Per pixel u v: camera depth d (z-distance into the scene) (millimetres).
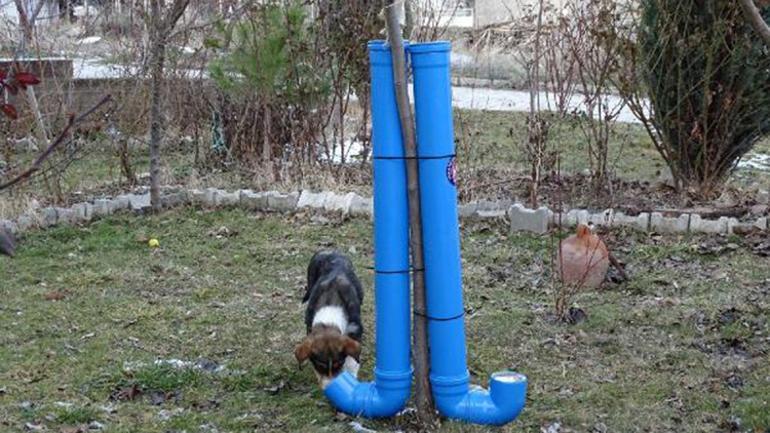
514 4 17672
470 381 5543
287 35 9180
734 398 5371
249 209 8594
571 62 9828
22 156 9711
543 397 5383
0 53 9133
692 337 6043
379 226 4926
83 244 7770
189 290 6855
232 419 5195
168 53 10273
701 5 8281
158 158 8500
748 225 7691
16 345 6004
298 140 9328
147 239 7871
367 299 6664
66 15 12516
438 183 4844
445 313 4926
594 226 7832
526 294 6707
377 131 4879
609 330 6137
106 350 5938
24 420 5188
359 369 5695
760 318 6250
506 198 8602
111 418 5207
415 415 5094
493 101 15234
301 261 7398
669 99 8594
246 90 9484
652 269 7066
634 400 5359
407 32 9133
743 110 8398
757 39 8164
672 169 8836
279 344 6016
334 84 9406
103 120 8930
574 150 10719
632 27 9133
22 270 7227
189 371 5617
